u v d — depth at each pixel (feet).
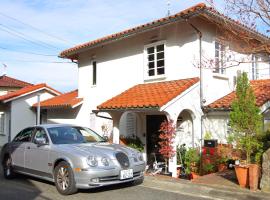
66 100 60.95
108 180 24.86
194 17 38.06
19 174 33.45
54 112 65.67
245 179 25.66
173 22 39.19
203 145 37.50
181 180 29.81
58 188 25.99
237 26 33.30
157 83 44.06
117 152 26.16
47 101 66.44
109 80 52.49
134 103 38.27
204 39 40.09
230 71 44.27
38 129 30.83
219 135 38.19
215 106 38.04
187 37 40.93
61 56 59.57
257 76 49.83
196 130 39.11
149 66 45.83
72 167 24.89
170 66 42.91
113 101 42.63
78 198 24.47
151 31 44.91
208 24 40.75
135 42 48.06
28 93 70.64
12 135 68.49
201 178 29.96
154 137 44.14
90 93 56.54
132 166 26.22
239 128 26.48
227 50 37.73
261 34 32.78
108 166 24.82
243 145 26.53
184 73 41.22
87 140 30.14
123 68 49.93
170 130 35.70
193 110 38.47
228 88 43.88
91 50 56.49
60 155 26.11
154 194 25.54
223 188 25.70
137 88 45.01
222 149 34.88
